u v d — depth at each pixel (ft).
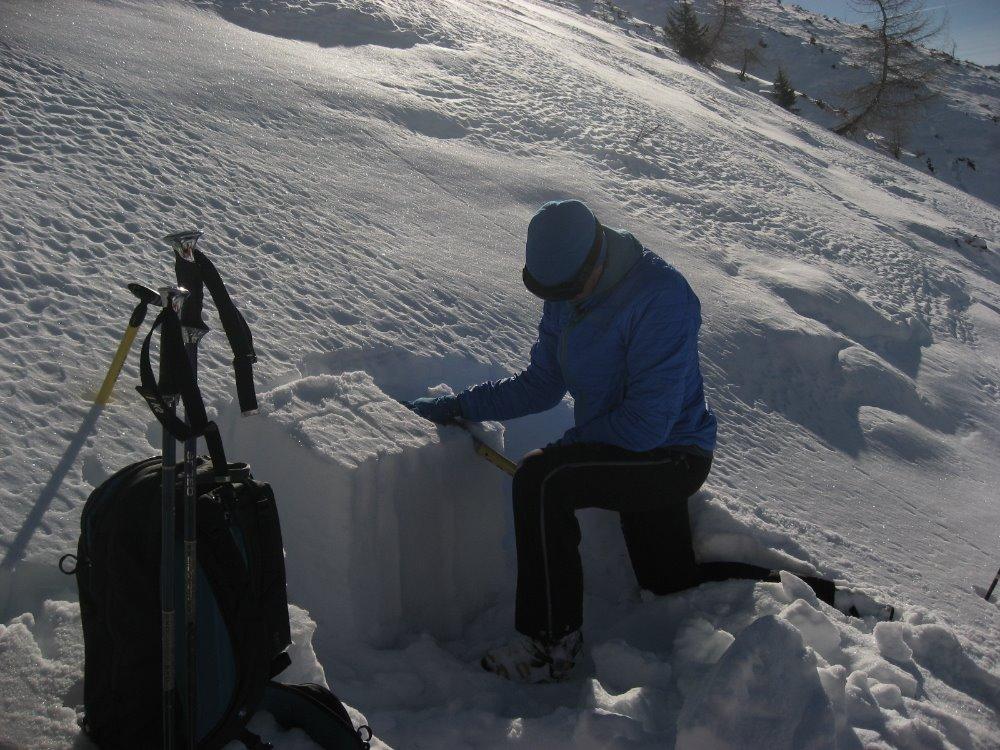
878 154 68.44
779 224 27.81
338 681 7.88
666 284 8.77
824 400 18.25
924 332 24.12
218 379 10.07
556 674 8.72
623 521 10.34
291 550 8.66
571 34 57.88
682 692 8.20
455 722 7.45
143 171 14.49
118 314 10.73
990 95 153.69
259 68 21.48
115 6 22.48
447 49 30.55
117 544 5.68
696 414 9.53
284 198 15.70
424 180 19.42
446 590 9.67
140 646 5.77
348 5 29.40
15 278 10.58
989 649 10.59
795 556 11.75
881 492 15.60
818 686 7.10
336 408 9.41
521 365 14.06
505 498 11.35
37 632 6.87
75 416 8.96
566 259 8.45
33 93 15.67
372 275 14.40
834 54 154.81
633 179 26.12
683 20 94.53
